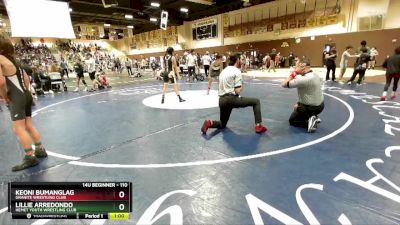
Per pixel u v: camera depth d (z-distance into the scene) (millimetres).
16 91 3371
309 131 4566
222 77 4660
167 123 5664
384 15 17062
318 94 4578
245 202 2527
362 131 4516
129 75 21344
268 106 6910
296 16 21375
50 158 3867
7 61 3264
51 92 12078
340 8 18891
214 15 27922
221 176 3092
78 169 3432
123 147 4238
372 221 2174
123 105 8141
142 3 23406
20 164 3533
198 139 4504
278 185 2818
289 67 21859
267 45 23734
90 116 6754
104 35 41125
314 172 3084
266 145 4059
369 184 2764
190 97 8992
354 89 9070
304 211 2342
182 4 24734
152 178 3100
